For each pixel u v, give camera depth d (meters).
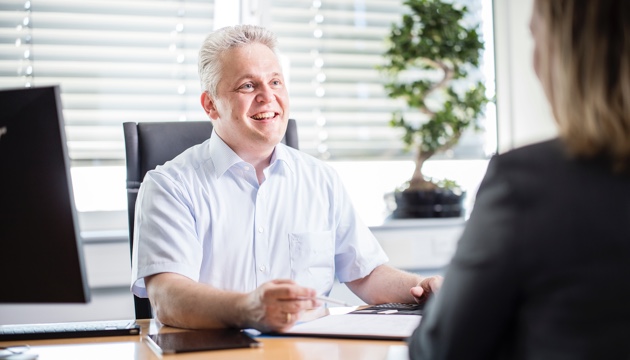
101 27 2.82
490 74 3.40
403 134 3.29
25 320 2.62
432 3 3.07
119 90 2.87
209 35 1.86
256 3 2.99
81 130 2.84
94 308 2.69
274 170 1.89
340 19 3.20
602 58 0.76
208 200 1.79
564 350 0.76
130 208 1.84
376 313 1.50
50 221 1.09
